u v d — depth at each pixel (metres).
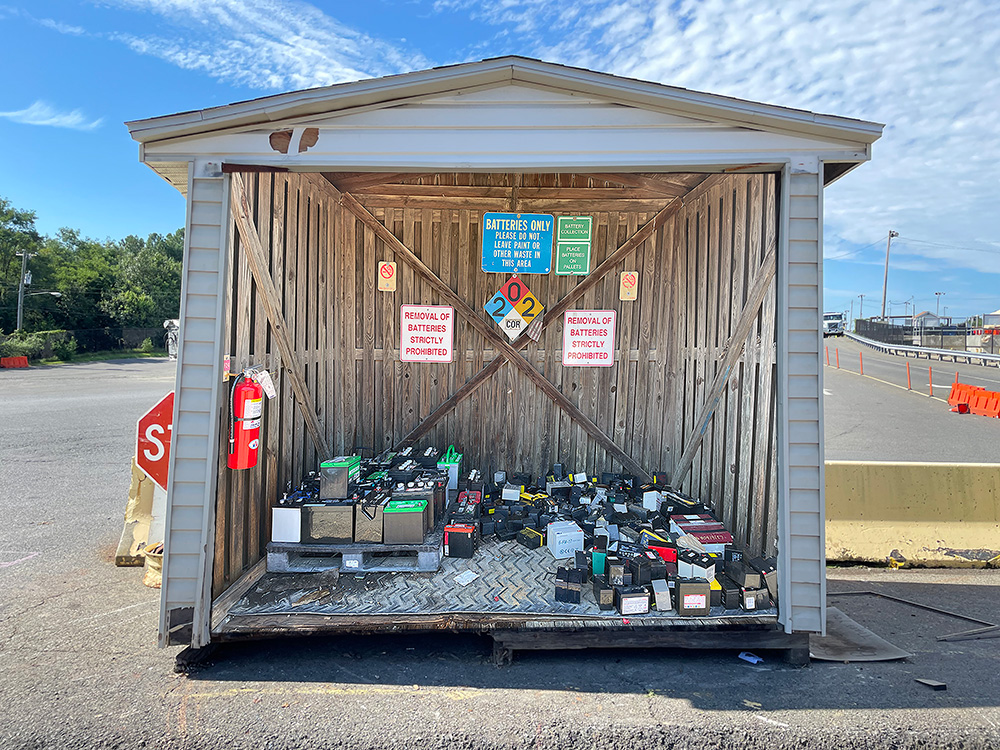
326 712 2.53
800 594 2.95
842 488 4.79
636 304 5.23
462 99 2.88
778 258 2.95
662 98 2.78
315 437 4.54
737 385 4.03
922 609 3.72
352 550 3.68
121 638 3.18
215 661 2.97
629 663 3.00
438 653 3.08
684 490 4.96
